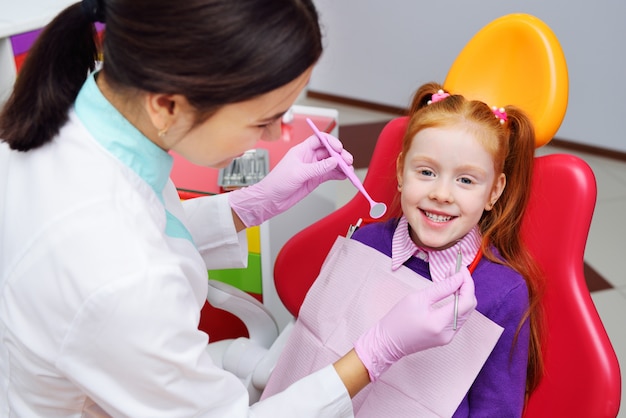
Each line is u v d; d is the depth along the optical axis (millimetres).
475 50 1036
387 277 996
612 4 2516
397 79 3178
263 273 1377
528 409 967
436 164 902
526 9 2699
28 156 721
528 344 930
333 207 1726
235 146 695
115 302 623
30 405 751
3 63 1387
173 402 709
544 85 960
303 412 787
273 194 1025
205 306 1480
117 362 654
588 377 898
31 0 1498
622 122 2734
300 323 1068
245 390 795
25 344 665
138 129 708
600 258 2176
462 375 903
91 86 697
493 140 896
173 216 857
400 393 935
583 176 922
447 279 816
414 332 789
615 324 1874
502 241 974
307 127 1561
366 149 2869
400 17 3010
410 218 945
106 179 679
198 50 580
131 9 588
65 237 641
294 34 606
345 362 821
